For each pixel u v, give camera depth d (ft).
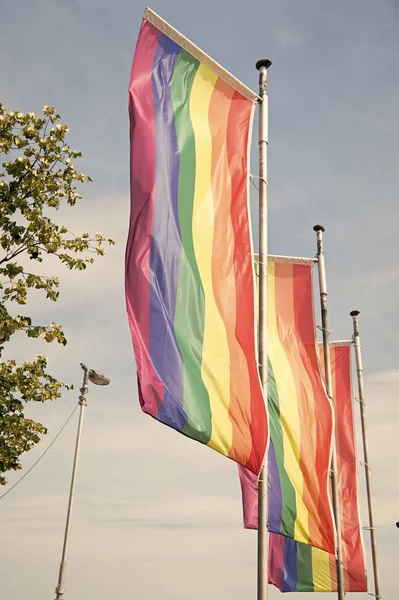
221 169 46.83
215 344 42.04
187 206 44.32
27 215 51.72
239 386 41.91
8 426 53.72
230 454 40.24
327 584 74.43
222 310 43.14
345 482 79.61
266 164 51.98
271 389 60.08
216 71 49.01
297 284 65.82
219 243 44.83
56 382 56.03
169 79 47.09
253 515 58.23
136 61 46.09
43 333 52.21
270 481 55.72
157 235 42.29
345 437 81.35
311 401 61.26
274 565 74.49
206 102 48.16
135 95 45.11
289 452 57.88
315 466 58.44
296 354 62.95
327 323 79.00
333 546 55.88
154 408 38.34
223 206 45.91
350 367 84.07
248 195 47.01
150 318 40.29
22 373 54.44
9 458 53.98
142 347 39.34
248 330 43.55
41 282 52.85
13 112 53.78
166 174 44.09
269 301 64.64
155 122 45.06
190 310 41.96
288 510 55.47
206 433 39.68
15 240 51.85
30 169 53.11
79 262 54.34
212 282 43.50
